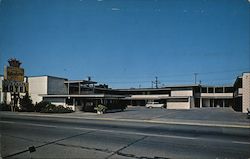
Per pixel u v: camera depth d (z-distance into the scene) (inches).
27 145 363.3
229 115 1122.7
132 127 617.3
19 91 1403.8
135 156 308.0
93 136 459.2
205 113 1299.2
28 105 1364.4
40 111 1298.0
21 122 716.0
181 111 1529.3
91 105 1391.5
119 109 1534.2
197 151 336.2
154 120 829.2
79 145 370.3
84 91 1927.9
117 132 516.4
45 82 1539.1
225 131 546.9
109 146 365.1
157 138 439.5
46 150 332.8
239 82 1549.0
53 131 525.0
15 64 1376.7
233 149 348.5
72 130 545.0
